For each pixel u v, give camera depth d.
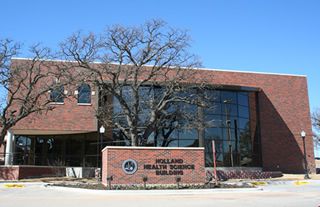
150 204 15.61
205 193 21.55
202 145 38.00
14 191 23.06
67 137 41.88
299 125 47.03
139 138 35.72
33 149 42.28
